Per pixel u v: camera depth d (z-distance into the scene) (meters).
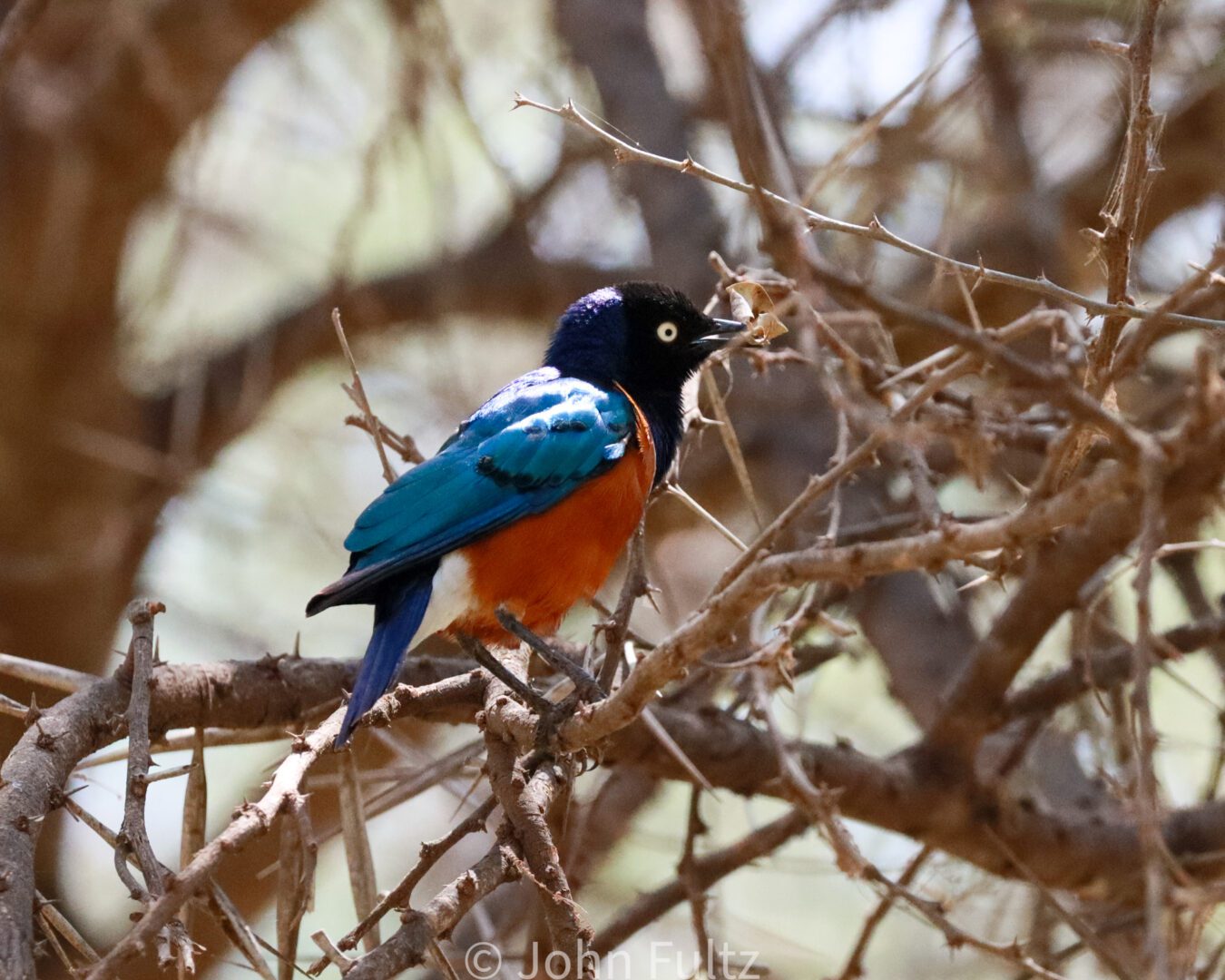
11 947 6.30
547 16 17.08
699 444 11.03
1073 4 13.07
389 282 17.80
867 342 11.78
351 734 7.76
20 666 8.71
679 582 17.62
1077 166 16.02
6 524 17.50
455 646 13.92
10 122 16.72
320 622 17.34
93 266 17.30
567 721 7.64
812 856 14.55
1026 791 11.20
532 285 17.59
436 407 16.83
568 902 6.89
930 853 10.36
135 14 15.71
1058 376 5.15
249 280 19.47
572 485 9.56
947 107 12.67
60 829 15.88
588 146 16.41
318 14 17.38
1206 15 13.53
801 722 10.43
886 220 12.86
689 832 10.14
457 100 13.86
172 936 6.46
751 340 9.58
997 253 14.71
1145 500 4.99
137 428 18.34
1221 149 13.34
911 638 12.95
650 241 15.73
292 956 7.92
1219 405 5.06
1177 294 6.31
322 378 19.09
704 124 16.80
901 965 13.75
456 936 12.64
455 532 9.32
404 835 15.36
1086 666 8.99
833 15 13.66
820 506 12.85
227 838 6.33
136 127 16.84
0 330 17.19
